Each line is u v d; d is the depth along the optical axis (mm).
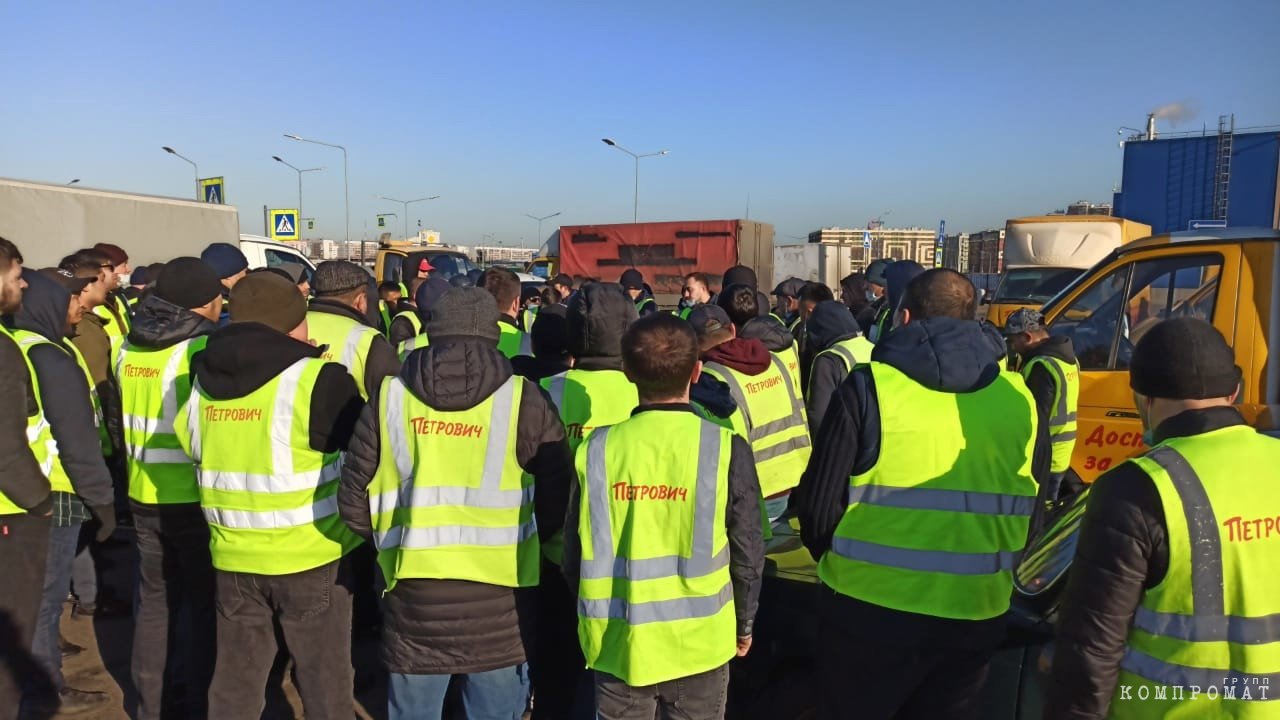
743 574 2271
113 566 5465
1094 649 1716
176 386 3109
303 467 2672
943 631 2211
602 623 2246
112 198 12086
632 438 2248
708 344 3781
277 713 3723
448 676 2555
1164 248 5020
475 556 2447
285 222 26000
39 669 3510
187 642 3266
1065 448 4355
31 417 3037
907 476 2221
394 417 2459
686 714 2277
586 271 17469
